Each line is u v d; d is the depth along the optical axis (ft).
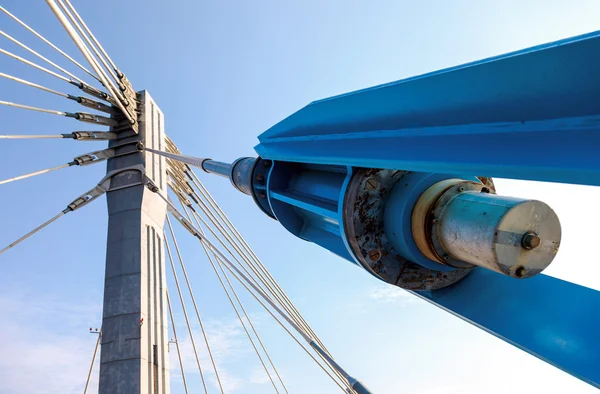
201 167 39.09
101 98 53.16
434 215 15.53
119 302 48.65
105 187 54.29
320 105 17.63
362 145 15.98
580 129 9.10
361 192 17.28
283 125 21.25
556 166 9.31
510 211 12.92
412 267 17.61
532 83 9.59
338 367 23.02
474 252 14.10
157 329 49.49
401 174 17.53
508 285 16.20
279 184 25.59
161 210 57.06
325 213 20.81
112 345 46.83
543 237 13.37
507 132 10.64
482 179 17.07
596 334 13.47
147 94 60.13
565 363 13.37
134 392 44.50
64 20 39.93
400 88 13.25
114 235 52.21
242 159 31.14
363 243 17.30
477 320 15.96
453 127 12.19
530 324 14.80
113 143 57.06
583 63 8.50
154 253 53.31
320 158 18.16
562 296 14.89
